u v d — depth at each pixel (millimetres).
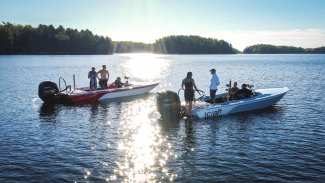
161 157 10844
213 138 13023
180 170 9719
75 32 160500
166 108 16109
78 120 16312
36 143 12305
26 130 14234
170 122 15812
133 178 9172
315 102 21125
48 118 16734
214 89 17375
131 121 16125
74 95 21266
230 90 18531
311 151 11312
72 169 9766
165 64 84562
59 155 10969
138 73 54781
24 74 46188
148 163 10297
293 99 22344
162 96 16141
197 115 16453
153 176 9305
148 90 26047
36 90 28125
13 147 11797
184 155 11023
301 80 37969
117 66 74938
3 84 32812
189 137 13195
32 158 10664
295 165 10016
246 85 19109
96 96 22219
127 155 11023
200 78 40719
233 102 17719
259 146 11938
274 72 52906
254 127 14711
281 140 12672
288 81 36906
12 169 9734
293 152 11219
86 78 42000
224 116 16984
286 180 8953
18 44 139125
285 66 73438
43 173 9461
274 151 11352
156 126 15070
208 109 16578
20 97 23969
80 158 10695
